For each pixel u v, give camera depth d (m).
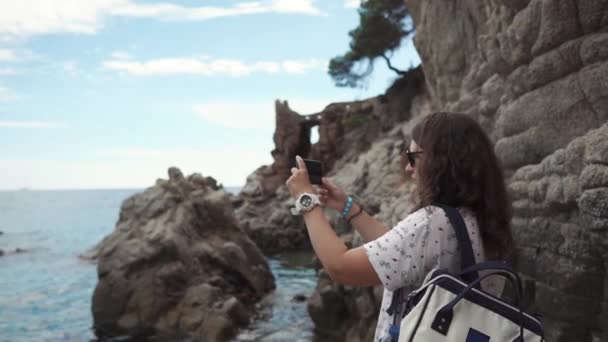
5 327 11.79
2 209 101.88
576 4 5.31
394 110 34.78
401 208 11.48
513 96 6.64
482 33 9.55
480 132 2.02
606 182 3.99
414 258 1.81
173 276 11.88
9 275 19.36
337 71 43.75
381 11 37.31
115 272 12.09
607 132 4.19
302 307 13.36
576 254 4.60
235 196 35.91
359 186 23.75
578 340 4.64
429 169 1.97
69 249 28.88
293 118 40.94
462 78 11.29
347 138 36.84
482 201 1.93
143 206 13.77
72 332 11.30
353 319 10.34
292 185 2.13
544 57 5.75
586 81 5.25
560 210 4.91
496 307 1.63
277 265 22.88
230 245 14.09
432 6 11.94
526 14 6.00
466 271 1.72
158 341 10.54
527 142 6.12
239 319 11.45
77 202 152.12
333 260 1.86
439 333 1.60
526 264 5.50
